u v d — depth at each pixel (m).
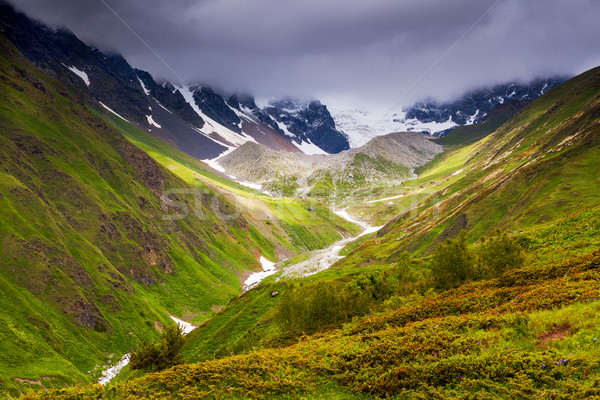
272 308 90.12
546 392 16.56
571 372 17.39
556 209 109.31
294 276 107.69
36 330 119.06
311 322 48.81
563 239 57.12
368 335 29.38
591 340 19.23
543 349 20.23
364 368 23.02
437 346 23.41
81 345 128.62
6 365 100.44
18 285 131.75
